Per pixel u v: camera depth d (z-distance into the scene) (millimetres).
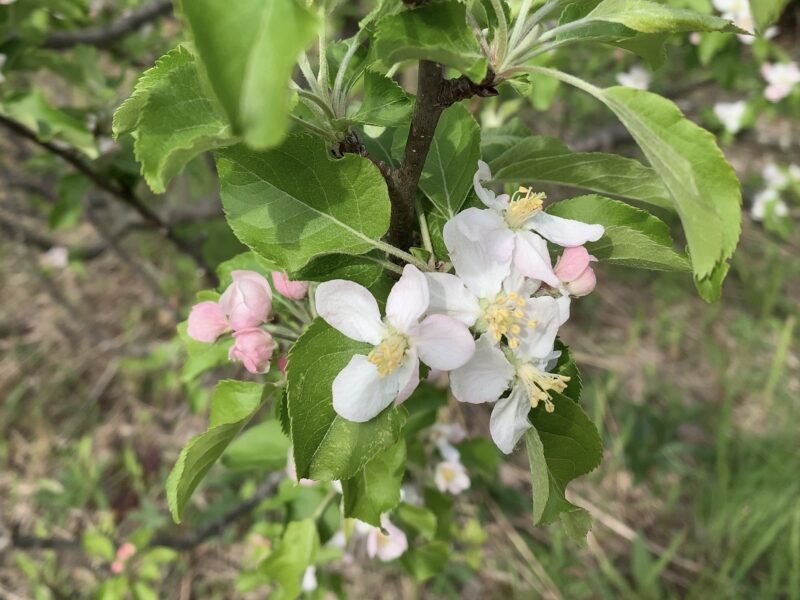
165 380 518
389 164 187
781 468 546
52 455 592
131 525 549
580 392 172
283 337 187
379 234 152
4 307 693
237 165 148
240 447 270
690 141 123
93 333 581
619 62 590
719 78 528
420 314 142
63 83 661
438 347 145
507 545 538
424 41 122
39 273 593
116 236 517
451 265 162
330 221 152
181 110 123
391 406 148
